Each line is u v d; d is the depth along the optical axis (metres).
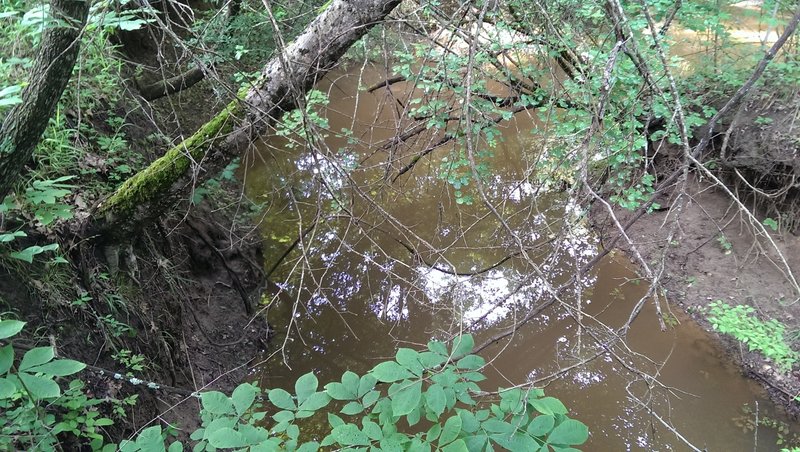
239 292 5.34
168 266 4.66
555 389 4.84
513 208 5.30
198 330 4.77
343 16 3.13
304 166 6.32
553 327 5.32
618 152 3.52
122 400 3.37
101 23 2.58
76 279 3.62
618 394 4.82
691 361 5.14
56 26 2.58
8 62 3.75
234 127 3.60
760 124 5.52
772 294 5.41
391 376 2.04
